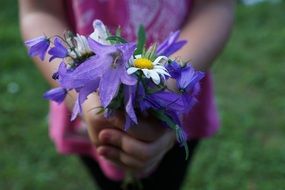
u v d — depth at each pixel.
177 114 0.54
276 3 2.92
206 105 0.83
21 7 0.78
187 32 0.72
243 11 2.81
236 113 1.76
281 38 2.40
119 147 0.60
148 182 0.88
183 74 0.52
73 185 1.44
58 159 1.54
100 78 0.49
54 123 0.87
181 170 0.89
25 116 1.78
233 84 1.99
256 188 1.40
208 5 0.75
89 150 0.86
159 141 0.60
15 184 1.44
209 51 0.70
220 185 1.41
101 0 0.74
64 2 0.78
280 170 1.46
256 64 2.15
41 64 0.70
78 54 0.52
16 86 1.99
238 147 1.56
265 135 1.63
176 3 0.75
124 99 0.51
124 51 0.48
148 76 0.49
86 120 0.60
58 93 0.55
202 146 1.56
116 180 0.85
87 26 0.75
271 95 1.90
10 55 2.24
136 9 0.74
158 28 0.74
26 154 1.57
